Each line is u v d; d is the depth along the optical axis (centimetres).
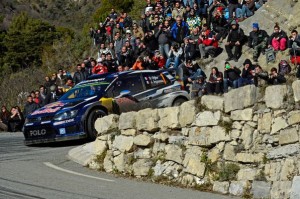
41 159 2262
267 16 3716
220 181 1636
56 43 6256
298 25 3525
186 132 1786
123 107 2759
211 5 3812
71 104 2700
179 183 1748
